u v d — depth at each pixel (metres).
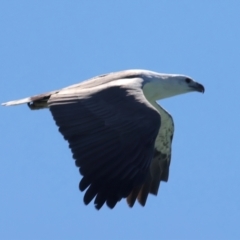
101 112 16.05
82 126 15.84
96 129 15.77
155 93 18.94
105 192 15.01
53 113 16.23
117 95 16.34
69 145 15.56
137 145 15.50
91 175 15.09
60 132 15.88
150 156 15.52
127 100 16.19
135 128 15.67
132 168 15.28
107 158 15.30
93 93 16.47
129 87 16.66
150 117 15.82
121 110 15.98
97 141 15.54
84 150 15.42
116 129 15.67
